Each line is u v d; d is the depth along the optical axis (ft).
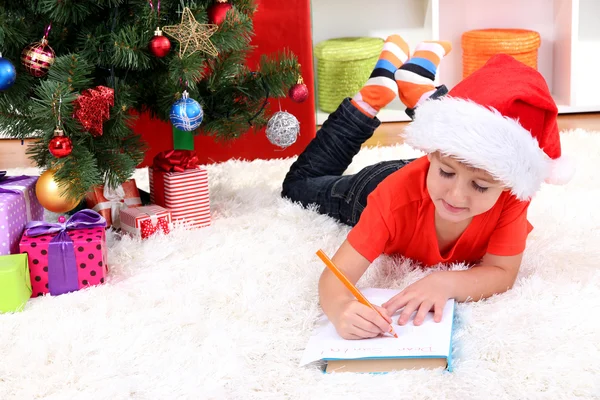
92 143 4.86
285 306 4.00
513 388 3.20
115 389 3.34
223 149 7.20
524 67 3.64
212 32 4.87
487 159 3.23
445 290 3.76
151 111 5.54
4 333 3.85
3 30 4.48
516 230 3.94
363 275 4.26
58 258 4.34
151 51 4.71
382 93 5.66
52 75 4.51
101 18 4.95
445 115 3.37
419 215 3.98
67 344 3.69
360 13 9.06
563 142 7.11
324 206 5.40
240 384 3.36
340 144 5.65
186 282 4.37
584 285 4.06
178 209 5.23
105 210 5.36
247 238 5.01
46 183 4.65
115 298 4.19
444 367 3.33
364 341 3.48
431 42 6.18
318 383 3.29
